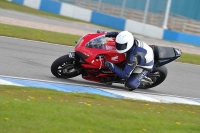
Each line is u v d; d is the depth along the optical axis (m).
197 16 114.25
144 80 37.34
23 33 55.59
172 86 41.91
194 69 53.62
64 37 60.41
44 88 31.11
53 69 35.47
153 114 27.75
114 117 24.92
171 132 23.56
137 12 115.25
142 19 114.00
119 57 34.78
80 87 34.59
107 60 34.59
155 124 24.56
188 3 113.38
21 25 66.94
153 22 112.62
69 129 21.25
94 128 22.05
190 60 59.62
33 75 35.94
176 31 102.94
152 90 38.75
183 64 55.75
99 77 35.53
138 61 35.06
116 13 117.69
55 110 23.91
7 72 35.28
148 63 35.66
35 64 40.31
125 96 33.94
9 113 21.86
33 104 24.36
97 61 34.34
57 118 22.50
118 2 117.81
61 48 51.88
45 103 25.59
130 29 103.12
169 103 33.78
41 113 22.91
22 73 35.94
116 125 23.12
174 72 49.12
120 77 35.00
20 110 22.75
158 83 37.94
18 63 39.25
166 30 99.81
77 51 34.25
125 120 24.44
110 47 34.69
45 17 94.06
